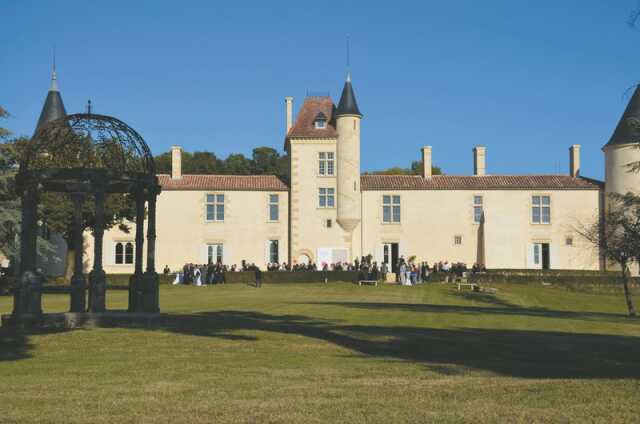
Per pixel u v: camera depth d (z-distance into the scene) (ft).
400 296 115.75
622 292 142.31
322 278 157.17
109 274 153.48
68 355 42.68
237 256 175.32
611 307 113.39
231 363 40.04
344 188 175.22
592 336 54.08
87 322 55.83
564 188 175.73
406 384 34.06
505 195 176.76
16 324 54.65
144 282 59.26
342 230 176.04
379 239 176.45
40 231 154.61
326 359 41.65
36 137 57.88
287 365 39.50
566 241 175.01
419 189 177.27
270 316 66.49
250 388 33.12
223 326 55.98
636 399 30.12
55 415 27.76
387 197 177.58
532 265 175.32
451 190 176.96
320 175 176.45
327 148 177.06
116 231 171.63
